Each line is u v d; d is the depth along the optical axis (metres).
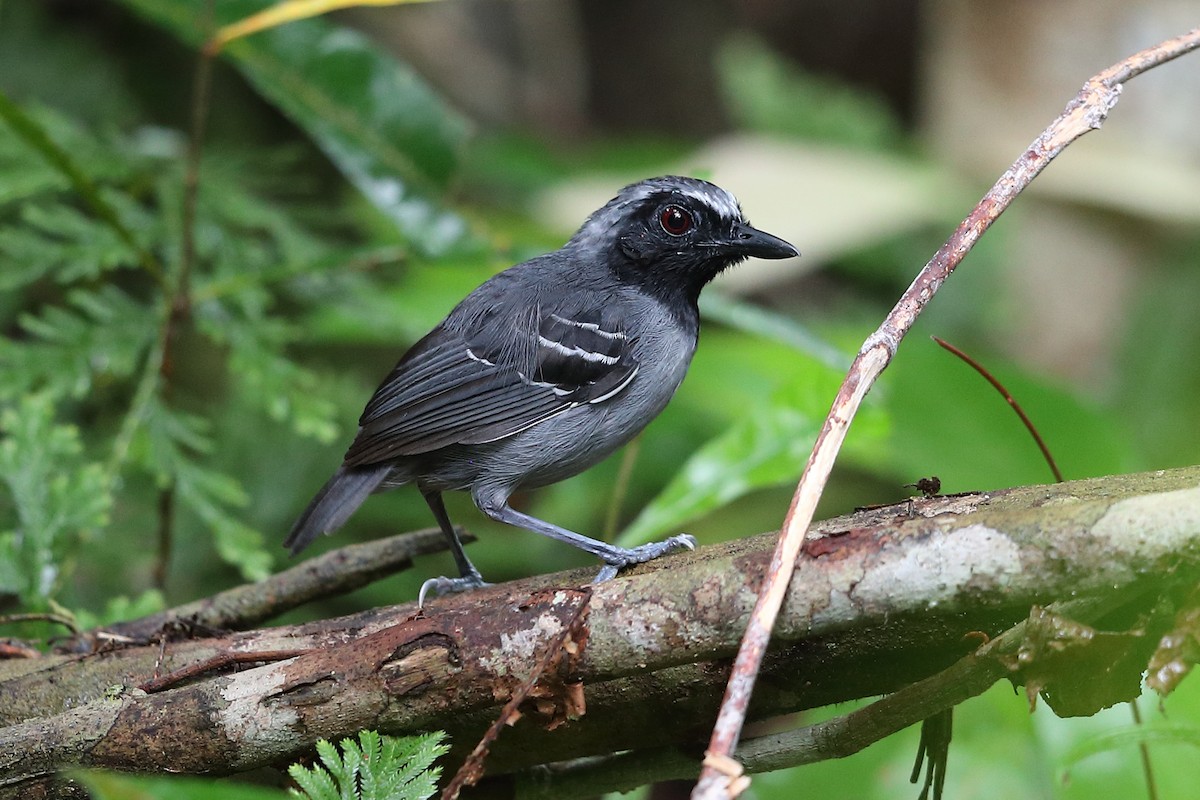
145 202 14.34
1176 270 15.27
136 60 15.09
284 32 9.90
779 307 17.98
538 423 8.48
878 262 17.25
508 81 19.98
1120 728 6.02
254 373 9.83
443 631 5.38
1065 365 16.16
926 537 4.77
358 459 8.30
